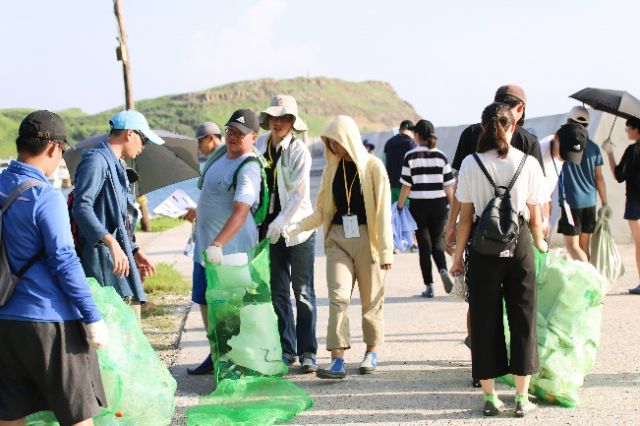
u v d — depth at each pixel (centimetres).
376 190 624
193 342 772
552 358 544
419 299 977
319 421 529
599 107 970
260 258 596
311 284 659
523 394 527
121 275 523
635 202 972
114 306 473
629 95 945
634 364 645
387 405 558
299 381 627
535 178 525
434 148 981
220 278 585
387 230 624
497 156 525
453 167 655
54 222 385
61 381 389
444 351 704
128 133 550
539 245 545
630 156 966
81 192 521
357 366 665
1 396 393
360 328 820
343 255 631
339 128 618
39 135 396
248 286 590
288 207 636
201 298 646
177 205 755
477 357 522
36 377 391
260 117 663
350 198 628
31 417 429
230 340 586
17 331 385
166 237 1959
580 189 924
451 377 622
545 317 562
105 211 536
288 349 673
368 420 527
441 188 976
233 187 614
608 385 591
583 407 543
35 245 387
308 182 648
